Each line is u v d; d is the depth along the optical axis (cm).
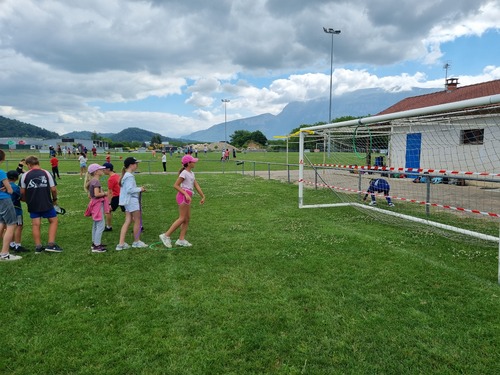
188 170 621
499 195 1225
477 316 371
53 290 445
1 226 564
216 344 324
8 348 320
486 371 285
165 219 871
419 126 1585
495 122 1112
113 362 300
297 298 418
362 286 450
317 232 723
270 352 312
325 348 318
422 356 305
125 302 410
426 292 430
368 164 1416
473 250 593
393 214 831
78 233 739
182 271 508
